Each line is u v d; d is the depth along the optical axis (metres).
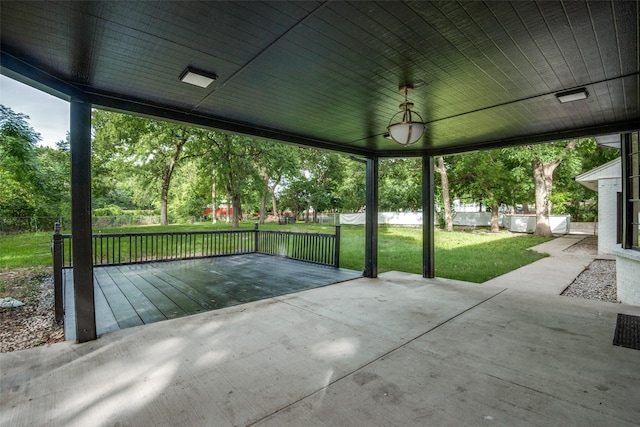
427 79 3.03
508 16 2.05
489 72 2.87
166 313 4.06
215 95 3.43
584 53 2.52
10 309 4.50
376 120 4.32
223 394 2.27
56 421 1.97
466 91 3.29
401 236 15.20
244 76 2.98
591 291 5.50
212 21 2.11
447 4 1.93
